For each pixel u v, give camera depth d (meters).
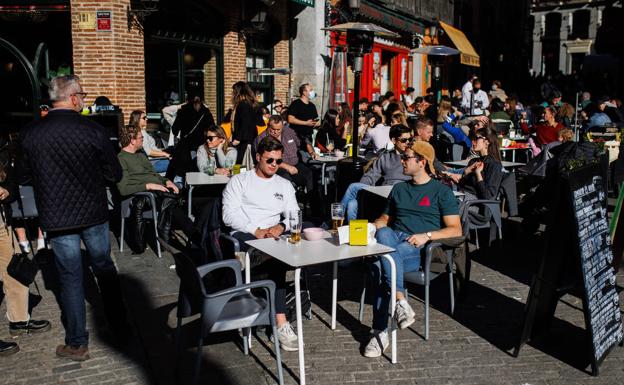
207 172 8.52
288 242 4.89
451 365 4.72
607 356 4.91
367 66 20.50
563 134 8.09
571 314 5.80
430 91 22.27
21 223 6.57
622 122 16.12
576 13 53.31
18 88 11.17
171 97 12.83
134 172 7.67
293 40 16.69
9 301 5.21
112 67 11.04
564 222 4.70
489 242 7.66
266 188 5.76
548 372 4.63
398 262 5.10
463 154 12.02
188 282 4.25
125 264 7.24
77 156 4.59
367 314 5.74
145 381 4.48
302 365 4.38
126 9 11.20
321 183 10.55
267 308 4.33
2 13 10.96
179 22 12.75
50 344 5.08
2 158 5.14
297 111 11.70
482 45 34.91
